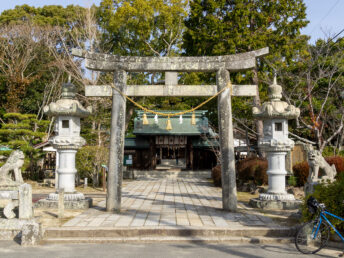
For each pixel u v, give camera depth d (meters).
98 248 7.17
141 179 27.42
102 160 19.66
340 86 21.58
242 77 21.45
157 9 30.41
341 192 7.50
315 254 6.80
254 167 18.05
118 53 32.84
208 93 11.02
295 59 22.00
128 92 11.03
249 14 21.11
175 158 39.75
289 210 11.03
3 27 32.53
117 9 30.17
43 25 33.62
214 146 30.77
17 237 7.91
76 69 29.59
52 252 6.85
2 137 22.64
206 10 22.23
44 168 26.11
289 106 11.30
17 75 29.62
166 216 9.77
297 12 21.33
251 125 28.39
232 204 10.68
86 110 11.80
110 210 10.54
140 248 7.18
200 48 22.00
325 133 24.30
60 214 9.47
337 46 22.58
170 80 11.07
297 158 18.53
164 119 31.91
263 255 6.70
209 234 8.05
